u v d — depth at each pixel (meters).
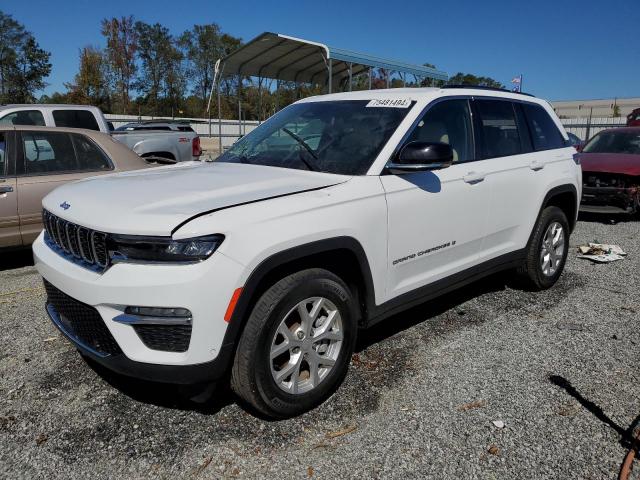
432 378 3.46
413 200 3.52
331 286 3.03
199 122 42.88
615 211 8.76
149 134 11.44
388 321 4.43
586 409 3.11
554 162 4.99
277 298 2.78
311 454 2.70
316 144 3.78
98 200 2.94
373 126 3.73
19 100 65.44
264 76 16.58
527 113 4.93
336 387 3.28
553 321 4.44
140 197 2.88
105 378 3.43
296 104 4.62
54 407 3.10
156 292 2.51
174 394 3.24
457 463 2.63
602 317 4.54
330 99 4.35
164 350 2.61
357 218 3.14
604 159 9.15
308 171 3.49
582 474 2.57
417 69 16.34
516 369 3.59
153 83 65.00
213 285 2.53
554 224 5.09
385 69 15.10
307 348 2.98
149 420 2.98
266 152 3.96
